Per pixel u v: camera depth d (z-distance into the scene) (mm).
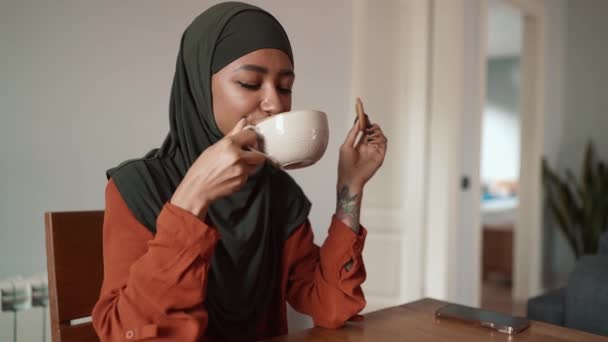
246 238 780
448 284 2740
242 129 613
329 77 1948
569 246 4262
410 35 2676
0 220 1331
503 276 4871
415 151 2688
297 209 916
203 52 753
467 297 3014
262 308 837
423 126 2670
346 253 812
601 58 4148
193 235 584
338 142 1969
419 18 2650
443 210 2727
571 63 4301
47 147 1383
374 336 745
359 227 846
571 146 4328
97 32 1439
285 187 921
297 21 1824
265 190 828
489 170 7797
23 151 1351
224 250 779
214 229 603
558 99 4273
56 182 1402
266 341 720
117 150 1494
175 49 1587
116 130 1486
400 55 2686
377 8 2674
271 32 728
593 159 4211
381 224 2738
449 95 2695
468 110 2928
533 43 3855
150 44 1533
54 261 814
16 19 1321
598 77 4168
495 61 7707
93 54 1437
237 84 715
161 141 1575
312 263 912
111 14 1459
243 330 804
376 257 2748
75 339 821
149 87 1538
